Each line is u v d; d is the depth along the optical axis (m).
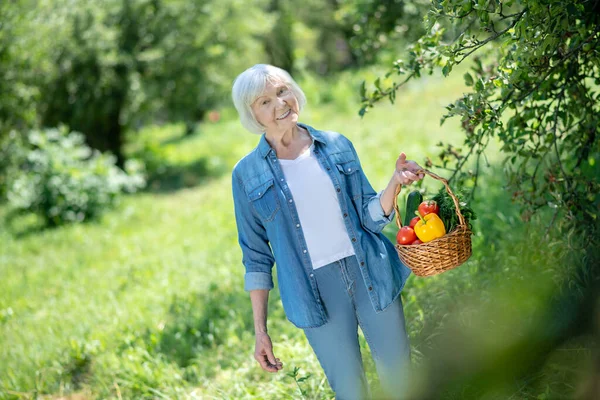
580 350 3.47
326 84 20.72
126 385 4.66
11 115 11.75
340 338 3.05
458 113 3.15
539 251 4.06
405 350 3.13
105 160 13.05
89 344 5.38
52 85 14.58
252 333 5.16
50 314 6.65
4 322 6.95
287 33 26.61
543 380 3.38
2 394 4.88
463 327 3.98
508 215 5.38
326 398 3.76
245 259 3.21
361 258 3.02
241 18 16.45
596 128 3.84
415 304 4.45
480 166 7.06
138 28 15.48
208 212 10.39
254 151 3.14
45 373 5.19
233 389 4.27
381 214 3.02
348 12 6.37
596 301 3.77
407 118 12.84
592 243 3.79
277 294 5.65
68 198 12.20
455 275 4.53
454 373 3.66
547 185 3.83
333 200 3.04
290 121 3.03
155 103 16.28
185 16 15.61
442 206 2.99
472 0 3.11
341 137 3.16
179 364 4.98
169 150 17.44
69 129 15.70
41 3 11.64
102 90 15.30
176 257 7.88
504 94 3.32
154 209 12.16
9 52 11.07
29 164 13.21
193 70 15.77
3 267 9.52
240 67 16.86
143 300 6.35
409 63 3.78
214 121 21.33
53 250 10.28
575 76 3.72
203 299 6.10
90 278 7.99
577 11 3.15
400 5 6.06
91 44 14.46
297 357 4.30
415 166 2.92
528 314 3.87
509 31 3.25
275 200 3.05
